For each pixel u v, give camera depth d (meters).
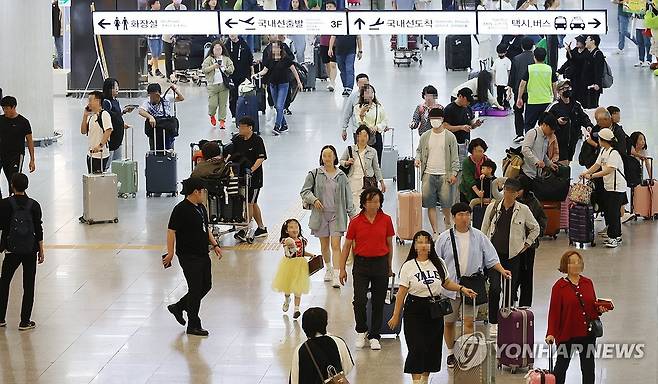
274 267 23.53
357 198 24.05
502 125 36.97
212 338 19.47
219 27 24.86
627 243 25.08
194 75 48.06
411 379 17.59
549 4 37.72
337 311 20.83
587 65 36.47
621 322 19.97
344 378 13.95
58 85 45.72
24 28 35.06
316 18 25.00
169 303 21.33
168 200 29.36
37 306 21.17
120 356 18.67
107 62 45.06
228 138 35.84
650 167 27.31
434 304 16.69
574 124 28.97
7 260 19.92
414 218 25.12
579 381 17.53
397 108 39.09
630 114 37.59
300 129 37.22
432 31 25.05
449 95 41.28
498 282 18.75
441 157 25.09
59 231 26.30
